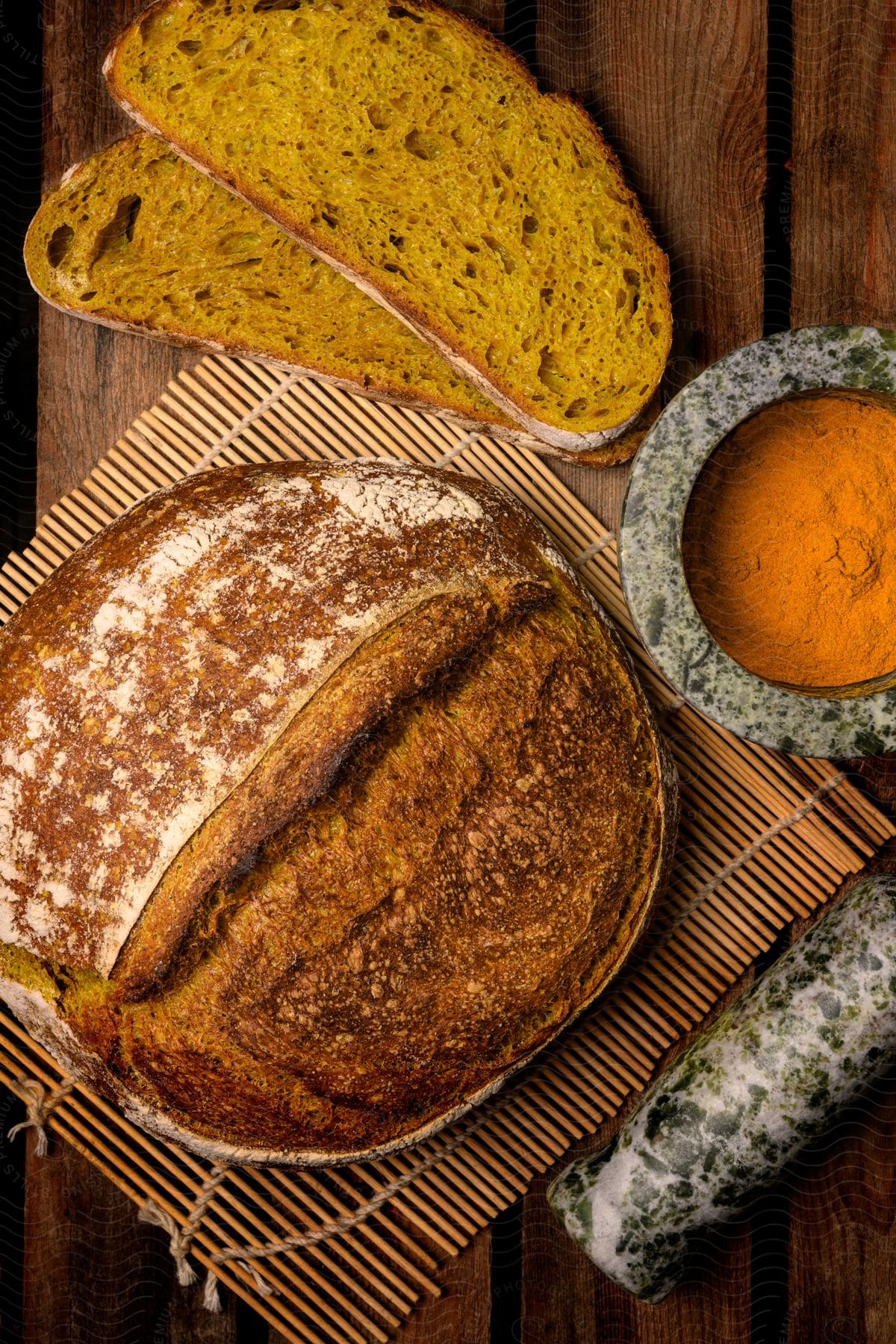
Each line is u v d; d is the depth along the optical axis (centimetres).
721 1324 57
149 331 57
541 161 55
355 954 49
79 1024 51
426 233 55
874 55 59
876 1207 57
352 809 49
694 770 58
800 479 52
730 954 57
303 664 49
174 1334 57
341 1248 56
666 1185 53
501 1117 57
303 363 57
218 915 49
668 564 51
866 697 51
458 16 55
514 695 50
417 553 51
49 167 59
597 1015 57
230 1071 50
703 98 58
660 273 55
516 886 50
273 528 51
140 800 49
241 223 56
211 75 54
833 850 57
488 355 55
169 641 50
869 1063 52
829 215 59
